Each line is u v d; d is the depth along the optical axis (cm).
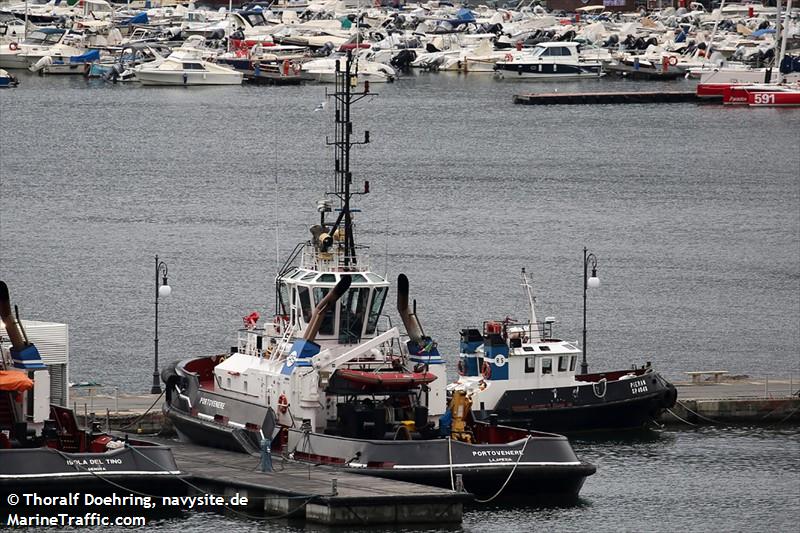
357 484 19850
